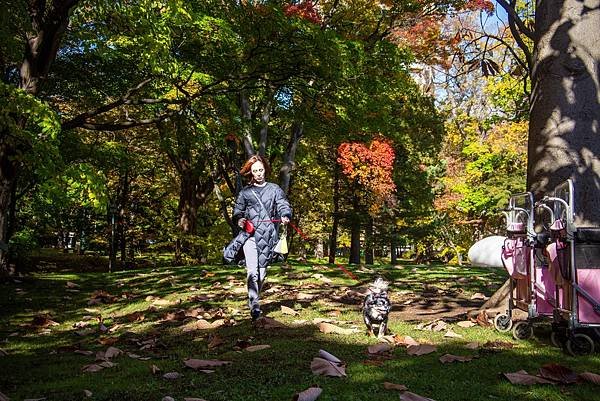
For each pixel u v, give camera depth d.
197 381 3.17
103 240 23.34
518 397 2.76
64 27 8.42
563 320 4.02
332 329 4.68
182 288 8.26
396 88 12.28
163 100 9.21
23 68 8.41
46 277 10.34
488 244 7.35
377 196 22.19
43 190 6.43
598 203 4.87
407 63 11.75
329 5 12.30
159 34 7.38
